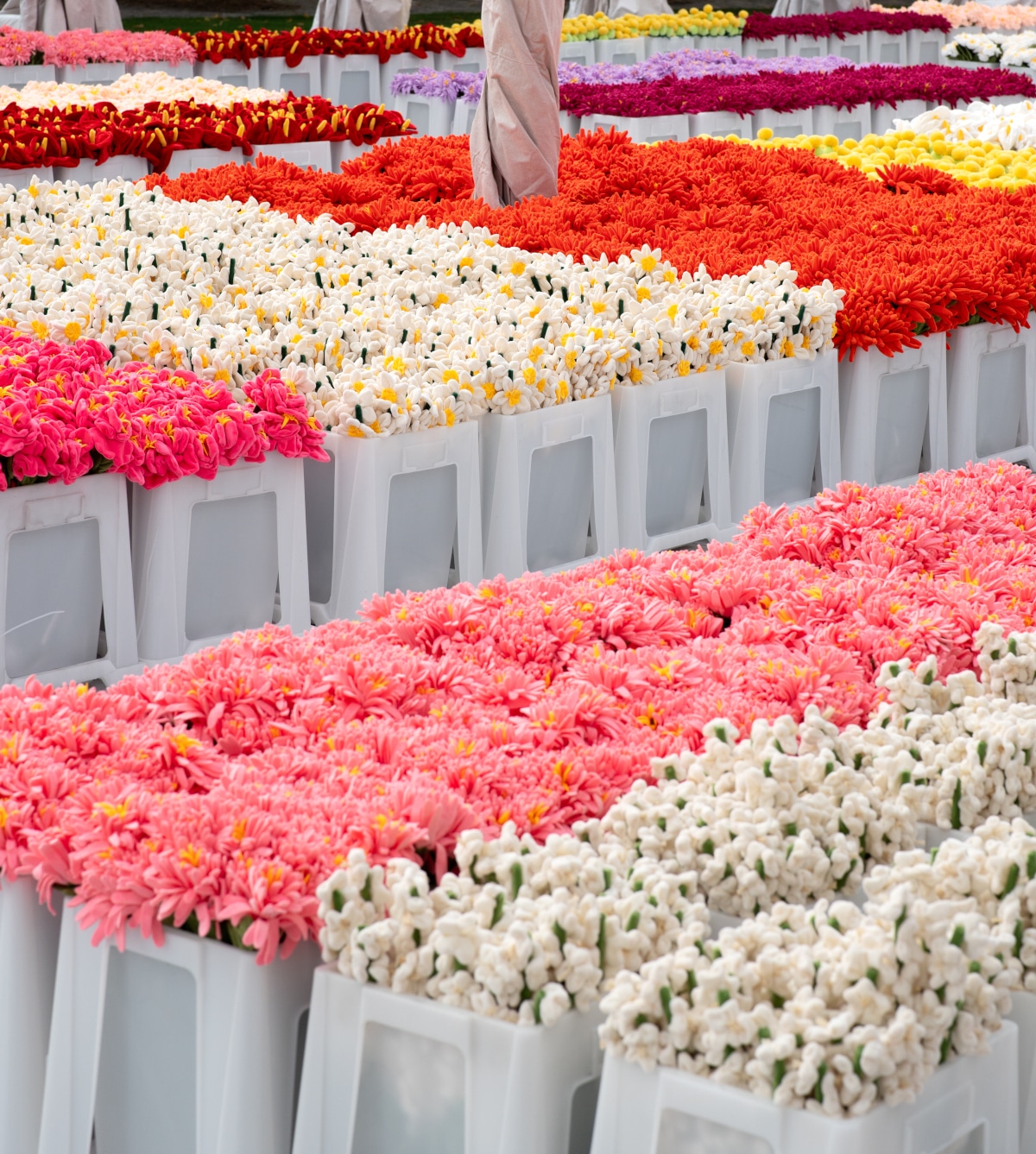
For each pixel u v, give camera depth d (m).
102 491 3.10
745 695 2.26
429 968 1.62
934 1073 1.51
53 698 2.19
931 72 11.66
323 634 2.51
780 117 10.17
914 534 2.95
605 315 4.31
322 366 3.74
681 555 2.94
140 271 4.66
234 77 12.34
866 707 2.25
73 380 3.33
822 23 15.36
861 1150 1.42
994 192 6.95
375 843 1.78
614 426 4.04
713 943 1.59
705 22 14.72
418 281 4.76
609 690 2.31
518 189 6.45
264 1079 1.72
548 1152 1.58
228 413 3.26
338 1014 1.67
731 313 4.29
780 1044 1.44
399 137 9.08
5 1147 1.95
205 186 6.65
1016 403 5.24
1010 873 1.71
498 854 1.73
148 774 2.02
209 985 1.74
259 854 1.73
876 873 1.70
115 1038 1.88
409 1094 1.66
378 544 3.50
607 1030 1.54
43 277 4.46
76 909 1.85
